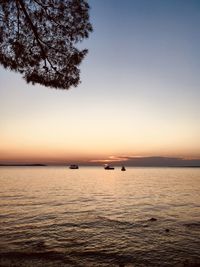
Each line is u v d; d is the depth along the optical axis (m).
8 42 7.14
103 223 16.86
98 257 10.25
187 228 15.34
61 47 7.38
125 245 11.90
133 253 10.77
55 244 11.87
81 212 21.23
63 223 16.75
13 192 36.78
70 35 7.30
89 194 35.97
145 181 67.75
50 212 21.02
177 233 14.13
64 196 32.97
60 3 6.99
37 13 6.97
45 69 7.43
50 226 15.78
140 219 18.30
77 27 7.27
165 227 15.64
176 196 33.34
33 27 6.77
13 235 13.41
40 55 7.34
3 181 61.50
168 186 50.38
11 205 24.48
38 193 35.91
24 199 29.08
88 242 12.33
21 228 15.12
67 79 7.66
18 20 7.00
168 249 11.29
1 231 14.28
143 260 9.95
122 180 72.88
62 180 69.44
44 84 7.65
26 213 20.36
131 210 22.47
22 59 7.34
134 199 30.50
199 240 12.70
